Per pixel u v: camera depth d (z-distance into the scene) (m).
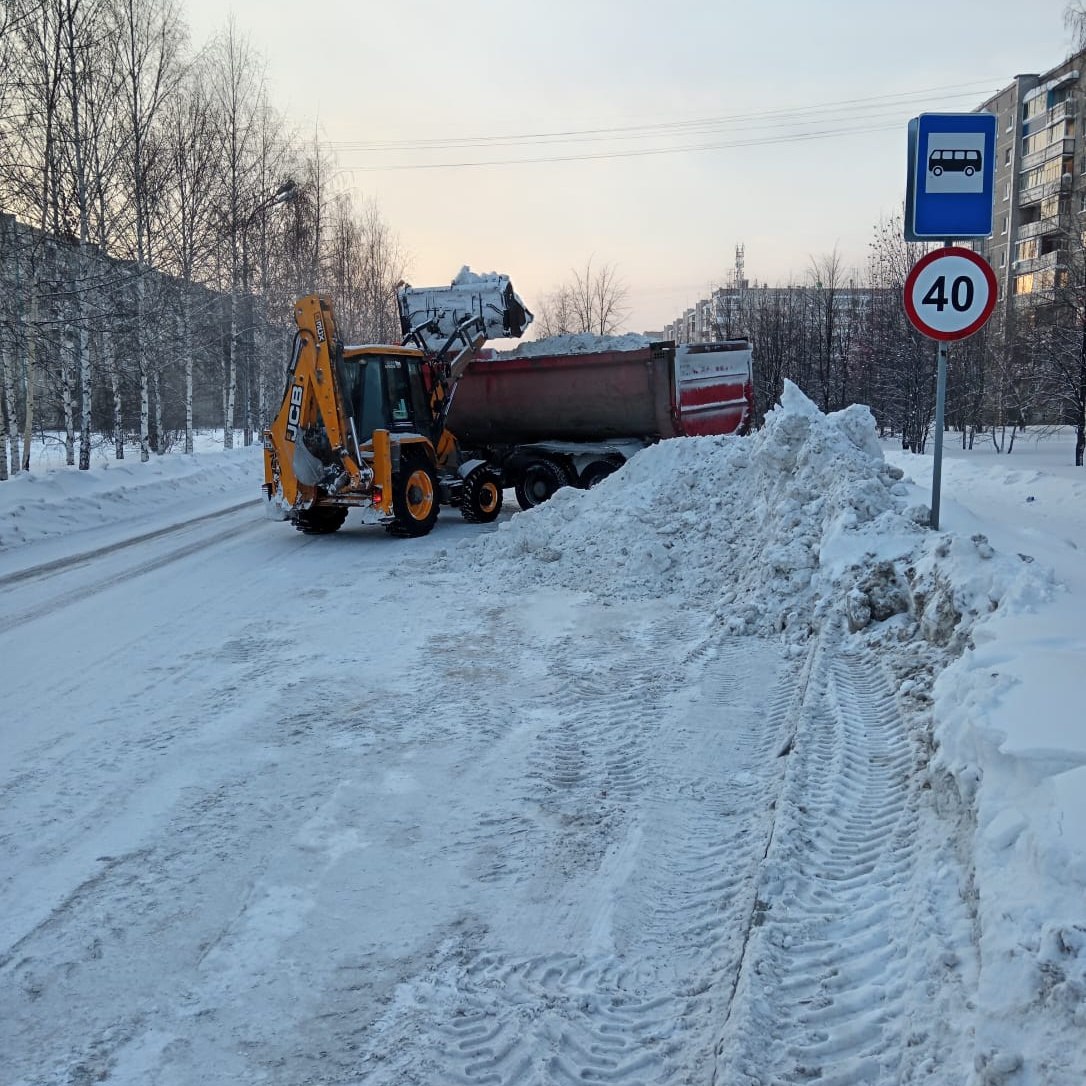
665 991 3.03
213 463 20.03
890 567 6.13
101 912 3.53
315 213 33.94
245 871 3.83
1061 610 4.38
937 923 2.86
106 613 8.27
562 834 4.12
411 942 3.33
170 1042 2.83
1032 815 2.67
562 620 7.81
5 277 17.69
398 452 12.06
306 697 5.97
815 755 4.47
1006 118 52.22
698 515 9.57
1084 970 2.06
